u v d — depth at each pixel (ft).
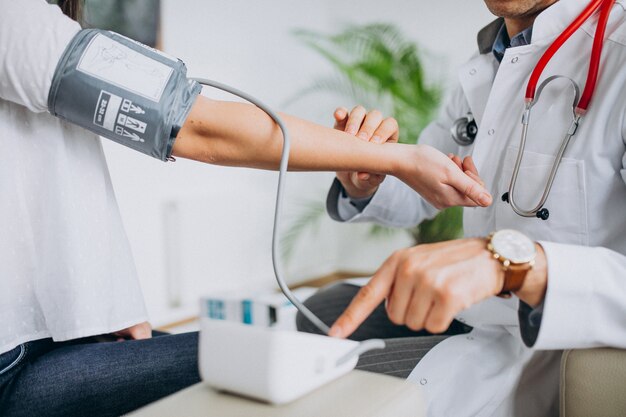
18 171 2.34
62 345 2.63
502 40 3.50
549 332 2.05
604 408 2.12
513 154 3.04
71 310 2.39
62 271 2.38
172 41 8.63
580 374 2.15
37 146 2.40
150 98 2.12
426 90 10.27
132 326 2.82
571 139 2.83
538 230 2.89
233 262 9.78
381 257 12.23
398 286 1.88
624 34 2.77
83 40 2.11
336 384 1.71
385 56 10.53
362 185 3.54
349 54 11.76
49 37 2.07
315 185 11.71
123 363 2.42
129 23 7.82
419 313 1.85
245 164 2.36
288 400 1.52
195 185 9.29
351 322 1.84
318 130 2.36
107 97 2.10
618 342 2.09
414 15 11.40
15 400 2.27
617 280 2.03
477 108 3.56
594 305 2.03
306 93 11.58
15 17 2.07
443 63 11.19
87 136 2.53
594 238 2.79
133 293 2.74
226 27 9.64
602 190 2.75
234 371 1.54
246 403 1.56
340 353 1.70
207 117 2.20
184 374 2.46
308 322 3.90
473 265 1.92
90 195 2.51
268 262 10.66
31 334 2.38
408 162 2.49
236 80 9.95
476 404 2.69
